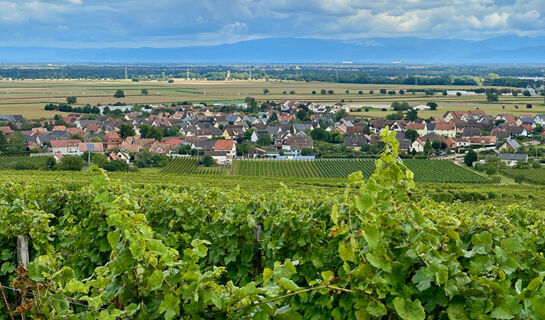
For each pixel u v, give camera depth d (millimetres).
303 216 8391
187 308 4395
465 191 41000
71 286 4711
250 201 10664
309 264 7820
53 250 8750
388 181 4918
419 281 4613
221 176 48562
